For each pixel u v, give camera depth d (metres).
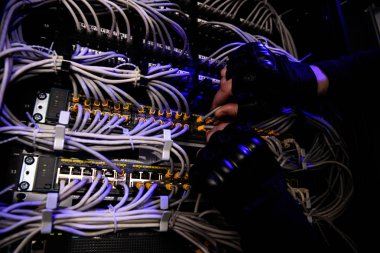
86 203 1.01
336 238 1.56
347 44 1.63
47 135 0.98
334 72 1.11
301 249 0.89
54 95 1.12
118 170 1.12
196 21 1.47
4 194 0.98
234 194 0.91
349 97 1.37
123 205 1.14
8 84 0.96
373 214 1.48
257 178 0.94
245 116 1.12
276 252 0.90
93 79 1.12
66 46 1.12
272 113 1.11
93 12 1.17
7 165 1.00
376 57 1.18
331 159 1.61
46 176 1.04
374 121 1.55
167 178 1.24
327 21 1.71
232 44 1.44
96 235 1.00
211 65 1.43
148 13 1.27
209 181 0.91
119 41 1.26
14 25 1.08
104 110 1.20
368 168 1.52
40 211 0.94
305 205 1.47
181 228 1.14
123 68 1.25
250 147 0.97
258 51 1.02
